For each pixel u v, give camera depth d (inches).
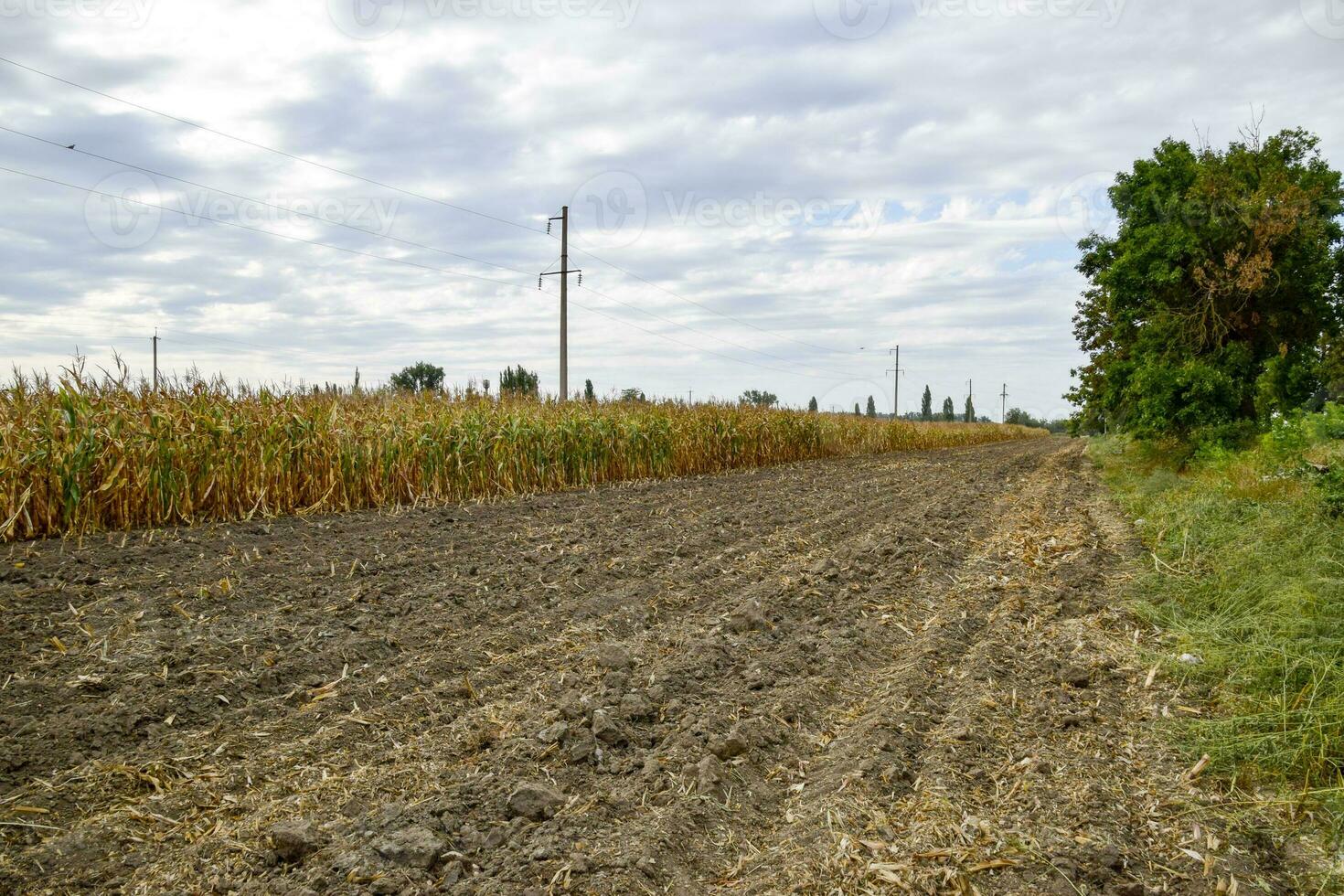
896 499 593.6
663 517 468.8
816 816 143.2
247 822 138.3
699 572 323.9
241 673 198.5
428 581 294.4
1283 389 753.6
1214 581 281.6
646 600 283.6
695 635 245.1
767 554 365.1
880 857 129.6
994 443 2576.3
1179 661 217.9
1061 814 142.9
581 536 394.6
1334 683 177.5
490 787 150.3
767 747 172.4
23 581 258.5
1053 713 187.6
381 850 127.5
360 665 212.7
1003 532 435.5
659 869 127.5
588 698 191.3
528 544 368.5
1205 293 766.5
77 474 339.6
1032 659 227.0
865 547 376.5
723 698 196.9
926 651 229.1
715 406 979.9
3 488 323.3
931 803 145.8
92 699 180.2
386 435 489.7
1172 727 179.0
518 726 177.3
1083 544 385.1
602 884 122.0
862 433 1456.7
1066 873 124.6
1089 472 925.8
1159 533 380.8
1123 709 192.4
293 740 170.6
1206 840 135.5
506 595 281.0
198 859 127.3
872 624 258.7
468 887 121.8
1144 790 152.6
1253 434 713.6
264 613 244.2
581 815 142.5
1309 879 125.9
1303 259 743.1
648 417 784.3
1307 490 371.6
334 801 145.3
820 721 187.0
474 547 356.8
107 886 120.5
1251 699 185.0
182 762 158.2
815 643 239.5
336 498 458.3
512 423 588.1
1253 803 147.8
